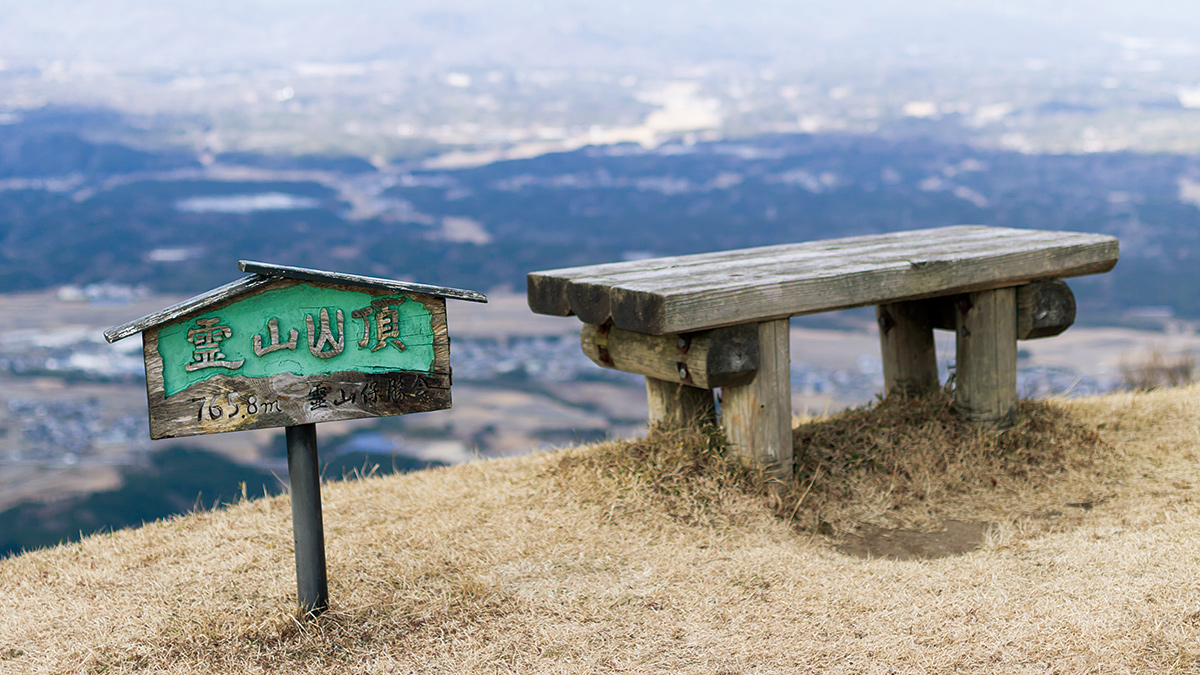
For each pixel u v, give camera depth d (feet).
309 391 9.56
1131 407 17.78
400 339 9.88
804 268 13.76
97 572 12.11
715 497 13.26
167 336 8.91
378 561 11.90
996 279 14.67
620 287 12.56
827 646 9.50
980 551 12.12
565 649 9.73
